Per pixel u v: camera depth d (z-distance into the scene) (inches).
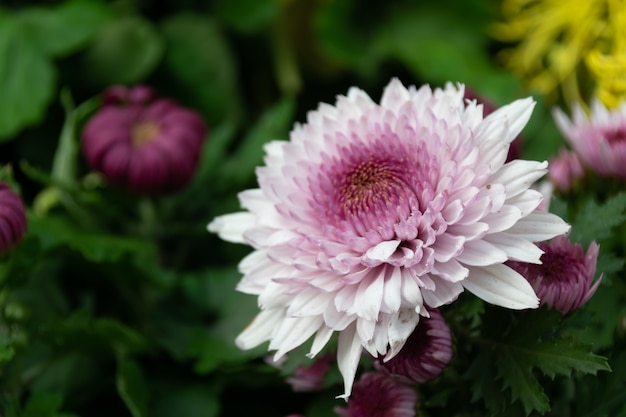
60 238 19.9
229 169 22.7
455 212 14.7
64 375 20.4
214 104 25.8
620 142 18.0
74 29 23.5
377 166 15.4
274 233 15.4
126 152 20.7
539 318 15.2
